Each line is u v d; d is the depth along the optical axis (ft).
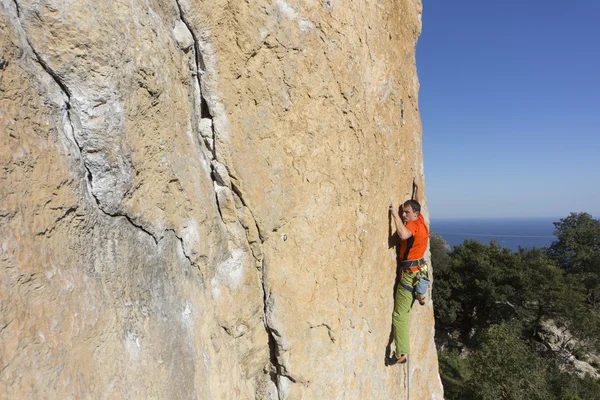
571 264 100.53
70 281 4.40
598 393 54.39
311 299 10.31
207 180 7.88
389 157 13.12
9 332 3.56
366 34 11.43
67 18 4.25
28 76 4.06
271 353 10.28
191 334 6.68
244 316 9.00
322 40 9.59
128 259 5.43
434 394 17.13
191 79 7.49
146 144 5.70
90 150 4.82
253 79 8.22
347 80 10.56
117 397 4.81
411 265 13.29
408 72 14.82
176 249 6.61
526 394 46.60
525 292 76.13
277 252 9.51
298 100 9.25
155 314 5.87
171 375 5.96
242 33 7.77
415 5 15.25
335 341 11.11
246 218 8.71
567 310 70.59
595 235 97.86
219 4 7.28
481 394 47.78
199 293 7.32
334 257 10.84
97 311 4.74
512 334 52.34
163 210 6.21
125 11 5.08
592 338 68.90
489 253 89.30
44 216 4.14
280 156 9.12
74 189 4.59
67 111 4.61
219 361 7.80
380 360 13.10
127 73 5.10
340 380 11.32
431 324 17.13
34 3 4.05
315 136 9.85
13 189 3.76
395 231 13.78
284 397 10.21
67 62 4.37
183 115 7.07
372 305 12.50
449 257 95.45
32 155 4.02
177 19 6.77
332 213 10.66
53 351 4.03
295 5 8.77
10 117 3.78
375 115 12.11
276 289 9.59
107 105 4.83
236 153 8.16
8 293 3.60
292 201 9.57
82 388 4.32
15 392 3.54
